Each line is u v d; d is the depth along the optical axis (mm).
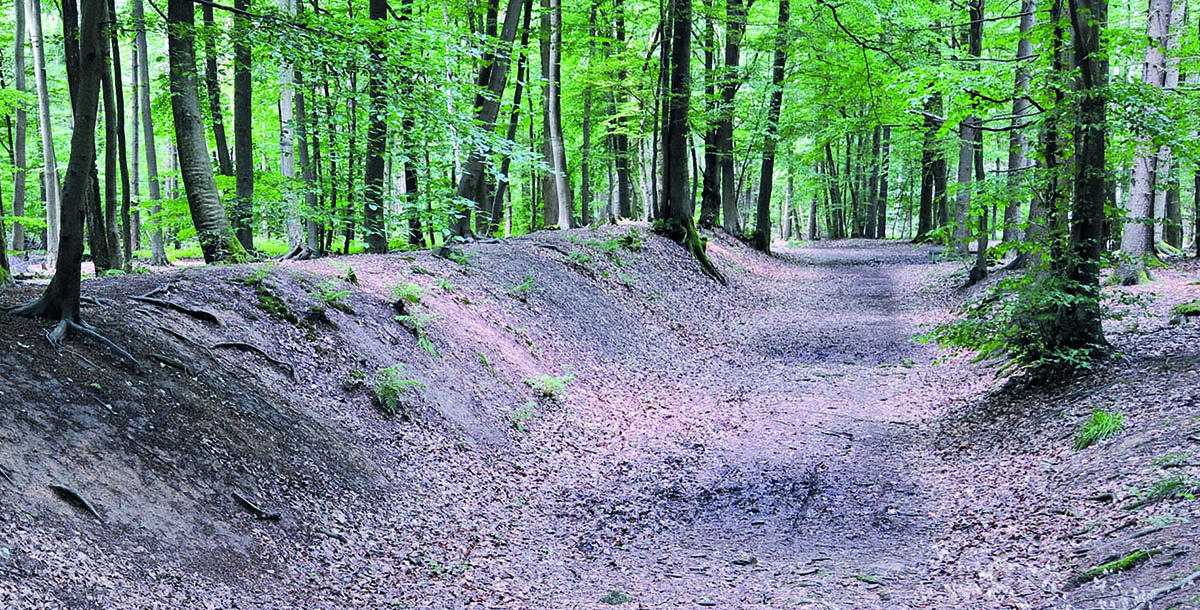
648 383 14406
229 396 7770
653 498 9125
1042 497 7629
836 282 25688
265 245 25625
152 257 24062
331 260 13102
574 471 10023
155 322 8281
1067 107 10336
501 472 9430
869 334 18266
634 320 17141
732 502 8930
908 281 25109
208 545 5898
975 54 22359
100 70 7172
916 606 5734
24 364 6492
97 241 13852
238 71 16078
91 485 5719
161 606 5020
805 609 5859
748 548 7594
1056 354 10445
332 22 9820
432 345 11117
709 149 29062
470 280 14344
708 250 25062
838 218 49688
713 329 18953
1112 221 10734
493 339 12609
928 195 35781
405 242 23531
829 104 23359
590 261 18375
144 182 30734
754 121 29000
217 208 14266
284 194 16891
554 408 11766
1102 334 10852
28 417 5934
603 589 6633
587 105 27719
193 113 13984
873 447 10656
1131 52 11180
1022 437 9523
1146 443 7785
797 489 9180
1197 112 11195
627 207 31266
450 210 15711
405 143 15641
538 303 15000
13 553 4656
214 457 6828
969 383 12992
